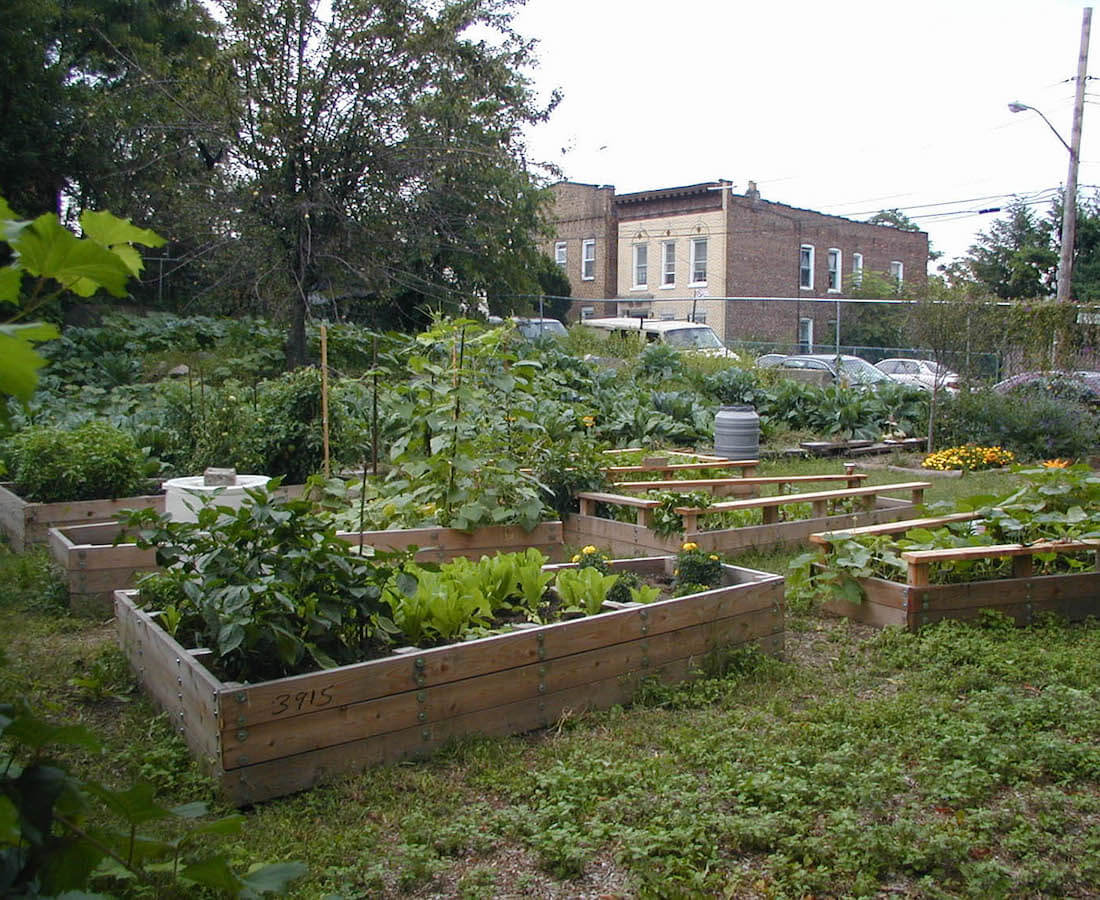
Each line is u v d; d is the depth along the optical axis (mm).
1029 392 16828
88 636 5801
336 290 19484
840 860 3318
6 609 5996
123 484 8406
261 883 1468
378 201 17891
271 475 9891
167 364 17172
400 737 4121
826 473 13312
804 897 3168
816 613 6582
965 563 6598
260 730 3750
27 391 1080
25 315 1154
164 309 21688
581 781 3885
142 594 4871
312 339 18281
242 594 3850
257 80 16609
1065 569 7031
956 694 5090
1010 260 38250
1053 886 3219
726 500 9023
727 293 35969
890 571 6590
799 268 38250
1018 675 5277
